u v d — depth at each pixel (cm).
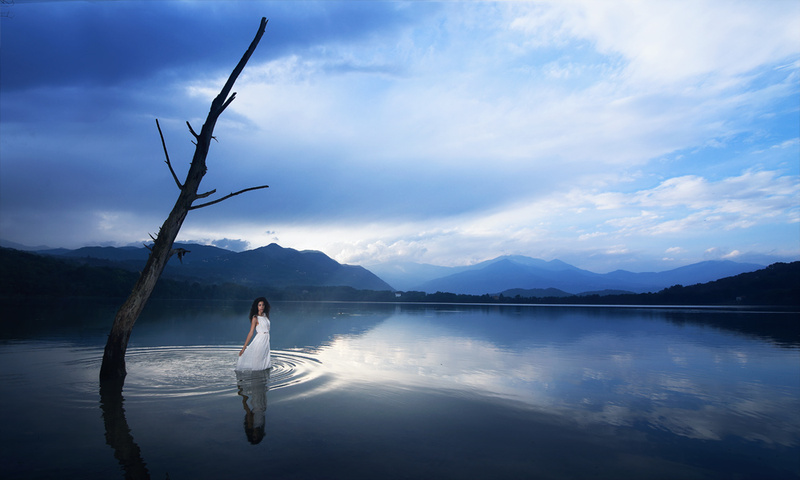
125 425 530
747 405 682
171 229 877
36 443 466
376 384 776
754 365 1056
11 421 541
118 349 805
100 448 454
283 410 604
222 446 464
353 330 1867
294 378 816
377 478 390
